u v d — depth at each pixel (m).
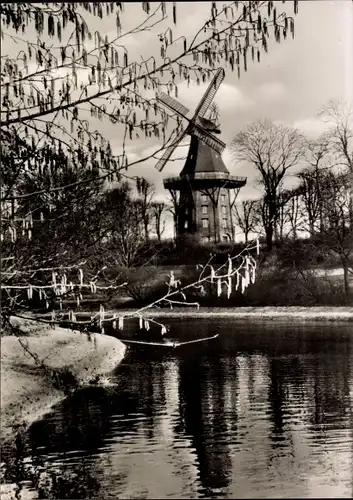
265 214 53.91
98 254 9.78
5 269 7.85
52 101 6.00
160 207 59.84
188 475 9.59
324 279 45.31
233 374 19.67
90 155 6.22
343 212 43.88
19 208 7.96
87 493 8.96
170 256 52.81
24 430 13.19
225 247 51.69
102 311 8.73
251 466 9.97
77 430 13.02
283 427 12.60
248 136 54.97
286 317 41.28
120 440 12.05
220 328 35.69
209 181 58.25
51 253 8.73
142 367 21.95
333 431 12.16
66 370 19.73
